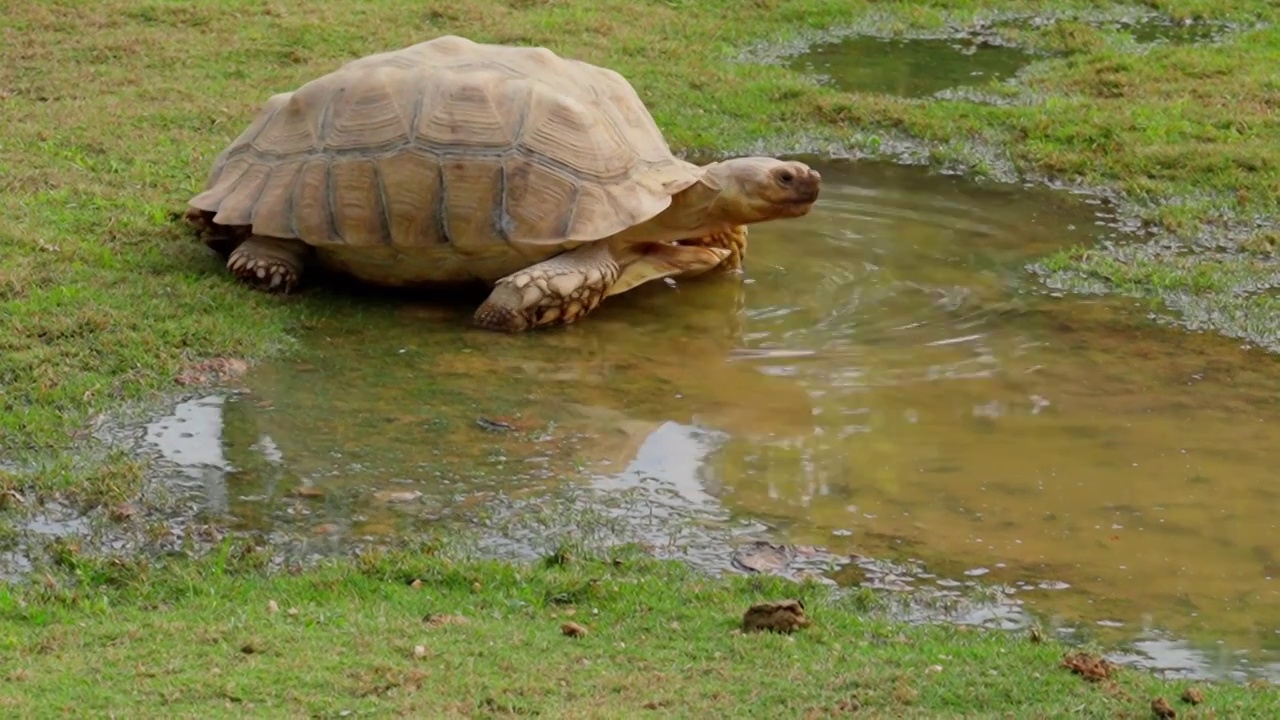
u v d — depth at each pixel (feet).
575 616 19.27
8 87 42.09
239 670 17.20
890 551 21.62
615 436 25.11
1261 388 27.58
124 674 17.06
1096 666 18.07
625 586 20.01
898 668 17.98
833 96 45.37
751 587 20.34
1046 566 21.31
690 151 41.63
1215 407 26.76
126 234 32.09
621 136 30.71
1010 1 58.18
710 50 50.83
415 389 26.58
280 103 31.01
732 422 25.86
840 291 32.27
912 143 42.63
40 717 15.88
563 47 49.21
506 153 29.37
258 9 50.72
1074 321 30.68
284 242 30.37
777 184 30.81
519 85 30.12
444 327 29.50
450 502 22.56
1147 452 24.98
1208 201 37.50
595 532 21.85
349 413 25.49
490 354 28.32
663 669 17.75
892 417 26.23
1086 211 37.63
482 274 30.25
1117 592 20.67
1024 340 29.73
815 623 19.19
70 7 49.37
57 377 25.66
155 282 29.73
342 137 29.73
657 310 31.01
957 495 23.36
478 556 21.03
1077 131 42.09
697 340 29.53
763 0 56.03
